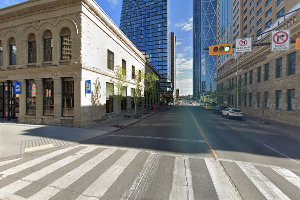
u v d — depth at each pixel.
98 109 18.44
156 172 6.09
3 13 18.59
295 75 20.69
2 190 4.80
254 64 32.84
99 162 7.07
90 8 17.08
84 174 5.88
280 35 11.13
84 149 9.08
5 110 20.09
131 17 121.56
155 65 112.06
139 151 8.72
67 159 7.46
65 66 16.12
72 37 16.06
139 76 27.03
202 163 7.07
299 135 14.07
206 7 138.50
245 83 38.03
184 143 10.50
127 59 27.56
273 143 11.12
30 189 4.86
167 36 112.50
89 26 16.95
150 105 44.81
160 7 113.56
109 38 21.09
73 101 16.34
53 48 16.80
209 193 4.70
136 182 5.31
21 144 9.61
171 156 7.95
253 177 5.80
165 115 31.69
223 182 5.38
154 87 33.81
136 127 17.12
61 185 5.09
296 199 4.48
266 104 28.42
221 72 67.44
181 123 20.17
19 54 18.38
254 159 7.75
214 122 21.56
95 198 4.40
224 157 7.93
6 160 7.36
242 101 39.56
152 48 113.69
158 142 10.70
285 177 5.85
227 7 79.62
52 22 16.78
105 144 10.18
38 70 17.23
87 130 14.41
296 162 7.46
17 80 18.48
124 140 11.25
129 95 28.12
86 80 16.36
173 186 5.07
